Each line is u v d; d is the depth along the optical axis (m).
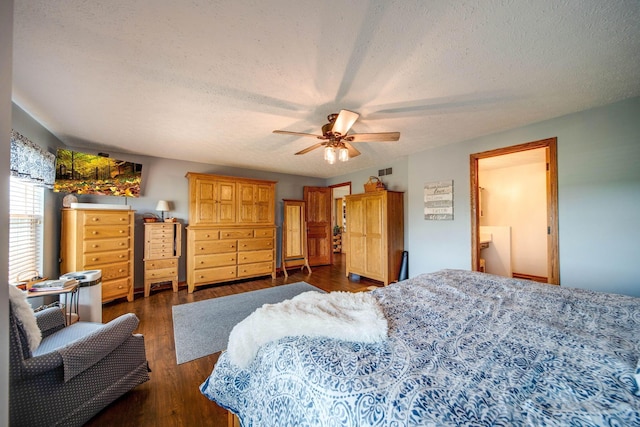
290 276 5.02
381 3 1.19
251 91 1.98
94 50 1.50
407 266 4.11
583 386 0.74
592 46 1.48
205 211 4.11
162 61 1.62
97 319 2.25
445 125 2.75
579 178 2.43
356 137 2.38
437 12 1.24
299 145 3.44
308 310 1.30
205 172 4.57
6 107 0.76
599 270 2.32
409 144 3.50
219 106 2.24
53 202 3.01
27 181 2.36
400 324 1.22
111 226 3.23
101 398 1.42
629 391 0.71
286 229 5.34
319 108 2.28
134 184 3.66
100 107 2.26
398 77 1.80
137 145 3.42
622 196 2.21
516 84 1.91
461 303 1.51
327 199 6.17
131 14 1.24
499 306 1.45
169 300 3.51
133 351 1.64
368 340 1.04
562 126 2.52
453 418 0.63
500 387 0.74
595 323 1.21
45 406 1.18
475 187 3.23
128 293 3.42
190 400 1.59
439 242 3.63
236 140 3.21
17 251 2.34
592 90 2.02
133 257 3.53
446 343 1.03
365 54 1.55
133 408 1.51
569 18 1.27
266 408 0.92
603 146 2.29
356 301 1.49
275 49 1.51
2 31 0.74
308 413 0.78
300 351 0.98
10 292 1.09
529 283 1.91
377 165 4.86
